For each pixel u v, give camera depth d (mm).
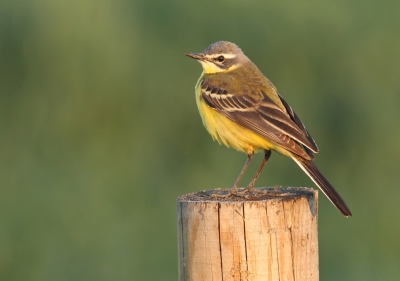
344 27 18000
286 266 7789
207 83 11078
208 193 8977
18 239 15984
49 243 15922
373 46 18016
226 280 7758
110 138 17641
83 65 17344
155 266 15227
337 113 17875
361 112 17922
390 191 17391
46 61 17516
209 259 7797
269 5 17766
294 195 8102
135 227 16188
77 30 17312
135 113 17594
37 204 16844
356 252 15883
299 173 16547
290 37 17812
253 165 16766
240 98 10727
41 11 17422
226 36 17641
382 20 18156
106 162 17547
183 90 17562
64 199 16953
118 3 17594
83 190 17109
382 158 17719
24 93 17766
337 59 17938
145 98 17594
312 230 8039
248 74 11266
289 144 9977
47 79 17609
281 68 17812
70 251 15664
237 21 17672
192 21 17625
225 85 10945
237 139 10703
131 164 17500
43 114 17766
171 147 17578
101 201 16984
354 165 17734
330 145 17812
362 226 16578
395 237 16438
